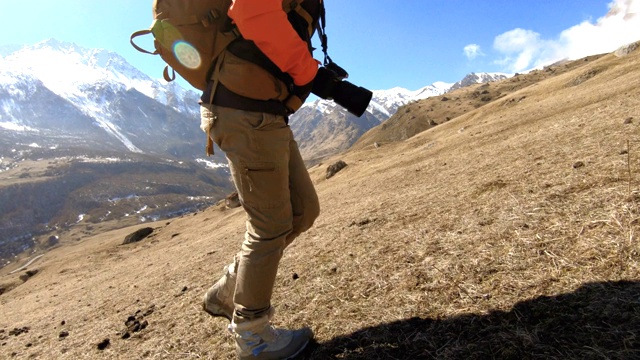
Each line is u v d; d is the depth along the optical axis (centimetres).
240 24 194
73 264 3091
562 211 344
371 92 223
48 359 474
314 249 532
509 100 3388
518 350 204
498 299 254
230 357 302
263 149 222
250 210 236
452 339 234
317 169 3694
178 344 362
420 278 319
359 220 628
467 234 375
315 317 319
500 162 745
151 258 1855
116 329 496
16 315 1246
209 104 226
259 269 237
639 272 229
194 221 3638
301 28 227
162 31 218
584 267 254
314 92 232
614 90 1445
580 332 203
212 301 292
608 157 458
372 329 271
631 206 300
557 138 762
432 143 2597
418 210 556
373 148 3756
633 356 177
